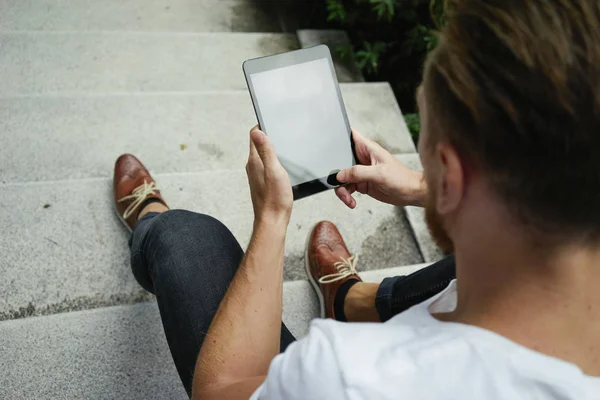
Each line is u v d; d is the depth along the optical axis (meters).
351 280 1.51
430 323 0.58
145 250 1.28
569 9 0.44
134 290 1.54
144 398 1.34
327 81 1.25
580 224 0.47
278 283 0.86
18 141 1.80
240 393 0.72
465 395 0.50
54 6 2.41
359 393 0.52
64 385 1.32
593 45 0.43
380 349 0.54
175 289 1.14
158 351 1.40
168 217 1.28
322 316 1.56
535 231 0.48
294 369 0.56
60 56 2.14
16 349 1.33
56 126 1.87
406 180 1.19
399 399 0.51
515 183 0.47
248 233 1.74
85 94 1.96
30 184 1.64
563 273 0.49
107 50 2.21
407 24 2.59
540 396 0.49
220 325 0.82
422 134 0.58
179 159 1.91
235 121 2.05
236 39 2.42
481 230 0.52
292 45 2.48
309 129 1.23
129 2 2.54
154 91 2.16
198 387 0.79
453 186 0.52
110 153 1.86
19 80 2.04
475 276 0.55
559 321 0.51
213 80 2.26
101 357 1.37
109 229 1.63
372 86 2.29
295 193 1.23
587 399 0.48
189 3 2.65
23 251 1.53
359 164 1.26
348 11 2.63
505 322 0.52
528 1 0.45
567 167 0.44
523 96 0.44
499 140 0.46
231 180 1.82
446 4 0.52
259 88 1.20
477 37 0.47
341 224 1.80
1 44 2.11
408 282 1.24
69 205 1.64
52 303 1.47
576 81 0.43
